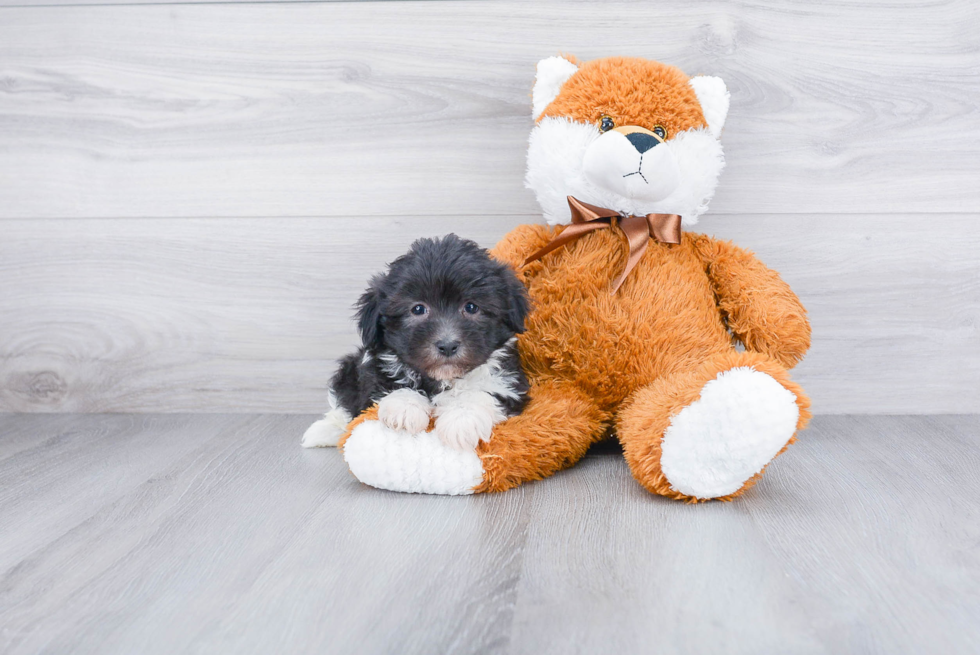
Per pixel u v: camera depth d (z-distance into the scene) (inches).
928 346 91.8
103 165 95.0
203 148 94.1
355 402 76.9
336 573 52.4
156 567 53.9
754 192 90.5
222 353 97.6
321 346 96.7
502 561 53.9
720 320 79.4
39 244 96.9
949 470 73.0
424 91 91.6
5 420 95.8
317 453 81.6
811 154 89.5
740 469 62.6
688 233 83.0
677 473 63.7
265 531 60.2
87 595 49.9
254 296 96.3
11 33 93.3
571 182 76.5
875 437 84.1
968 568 52.2
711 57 88.4
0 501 67.7
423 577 51.6
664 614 46.3
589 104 76.0
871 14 86.9
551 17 89.2
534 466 69.9
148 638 44.6
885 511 62.7
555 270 79.1
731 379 62.3
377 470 66.9
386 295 68.8
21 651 43.5
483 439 66.2
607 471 74.5
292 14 91.1
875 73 88.0
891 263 90.7
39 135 95.0
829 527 59.4
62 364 99.0
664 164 72.1
